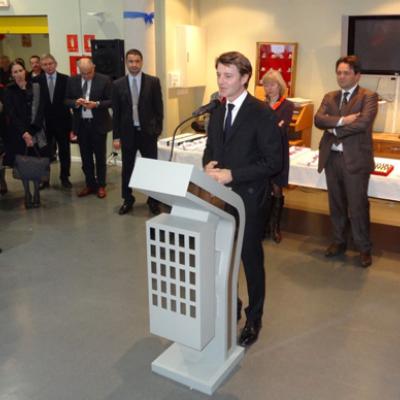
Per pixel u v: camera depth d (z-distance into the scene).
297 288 3.16
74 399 2.15
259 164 2.21
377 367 2.35
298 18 5.44
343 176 3.37
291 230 4.21
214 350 2.27
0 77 6.91
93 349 2.51
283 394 2.16
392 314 2.84
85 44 6.15
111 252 3.74
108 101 4.89
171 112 5.93
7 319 2.79
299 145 5.18
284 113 3.62
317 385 2.22
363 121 3.18
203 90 6.26
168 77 5.71
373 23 4.82
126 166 4.51
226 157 2.28
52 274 3.37
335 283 3.23
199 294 1.93
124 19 5.33
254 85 5.87
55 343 2.56
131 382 2.25
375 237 4.02
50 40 6.35
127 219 4.48
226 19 5.87
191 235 1.87
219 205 2.08
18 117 4.92
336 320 2.77
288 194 5.25
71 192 5.35
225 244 2.09
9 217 4.55
